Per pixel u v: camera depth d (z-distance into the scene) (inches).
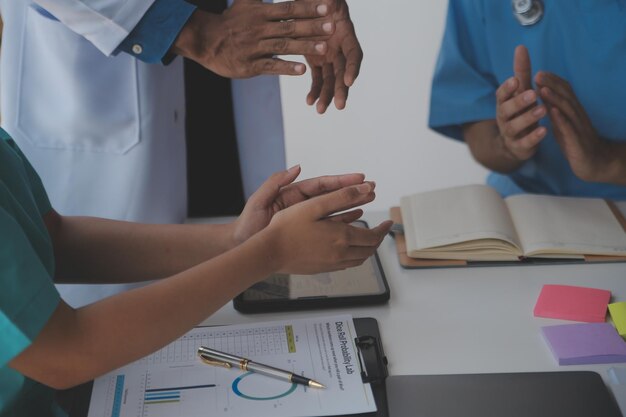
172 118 63.8
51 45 59.6
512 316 46.5
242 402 38.6
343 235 39.9
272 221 39.3
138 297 35.2
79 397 39.1
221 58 51.8
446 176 118.4
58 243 45.4
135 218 63.7
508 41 65.9
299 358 41.7
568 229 53.0
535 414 38.1
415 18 131.2
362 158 120.5
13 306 31.9
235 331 44.1
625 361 42.3
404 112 125.4
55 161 62.8
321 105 51.7
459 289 49.1
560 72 65.2
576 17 62.3
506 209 55.1
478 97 66.9
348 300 47.1
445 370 41.8
